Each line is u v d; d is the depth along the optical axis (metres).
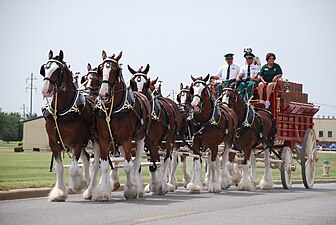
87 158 15.09
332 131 87.62
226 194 16.06
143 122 14.14
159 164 15.56
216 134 16.45
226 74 19.97
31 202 13.06
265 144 18.81
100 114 13.28
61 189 13.36
